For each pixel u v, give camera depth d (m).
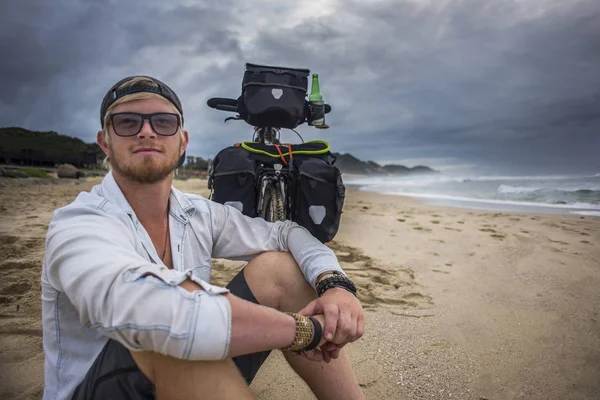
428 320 3.14
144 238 1.48
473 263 4.71
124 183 1.53
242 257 1.90
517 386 2.33
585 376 2.43
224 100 3.22
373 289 3.76
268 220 2.36
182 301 1.17
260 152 2.40
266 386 2.29
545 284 3.98
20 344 2.60
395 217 8.51
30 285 3.52
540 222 7.83
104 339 1.36
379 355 2.63
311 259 1.71
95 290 1.16
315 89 3.19
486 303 3.50
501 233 6.49
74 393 1.35
